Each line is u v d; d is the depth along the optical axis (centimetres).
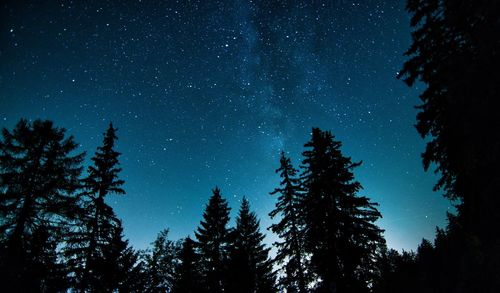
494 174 849
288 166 2488
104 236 2030
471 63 857
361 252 1622
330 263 1653
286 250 2241
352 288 1570
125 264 1906
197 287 2023
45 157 1875
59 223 1886
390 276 3366
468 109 849
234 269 1453
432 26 1102
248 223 2933
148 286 2448
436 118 1080
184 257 2473
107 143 2291
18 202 1700
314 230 1778
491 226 923
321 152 1941
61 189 1873
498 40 825
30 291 1147
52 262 1501
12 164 1767
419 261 3180
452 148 1005
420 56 1149
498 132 798
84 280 1789
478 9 893
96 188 2120
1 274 1074
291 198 2389
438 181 1123
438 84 1039
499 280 943
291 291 2170
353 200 1731
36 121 1922
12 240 1525
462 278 1127
